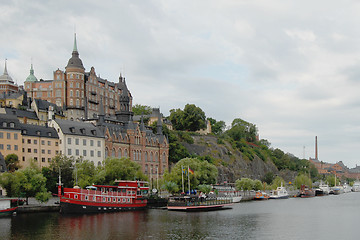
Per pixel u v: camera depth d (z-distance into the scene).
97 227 110.38
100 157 198.12
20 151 168.38
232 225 116.56
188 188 177.38
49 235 99.56
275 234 104.94
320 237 102.12
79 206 132.25
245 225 117.00
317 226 118.06
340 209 167.00
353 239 99.94
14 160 161.50
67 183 153.75
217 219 127.69
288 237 101.62
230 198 176.00
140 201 150.12
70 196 131.38
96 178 148.75
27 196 135.00
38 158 175.75
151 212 143.00
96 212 136.12
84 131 193.12
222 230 108.50
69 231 104.44
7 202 124.31
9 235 98.94
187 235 101.44
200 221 122.88
